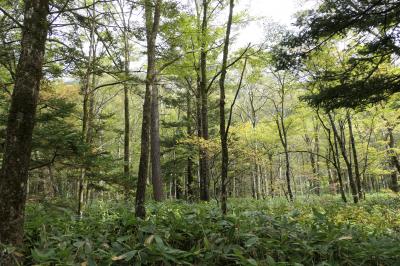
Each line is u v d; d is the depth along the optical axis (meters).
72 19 7.30
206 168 13.98
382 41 7.06
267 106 27.34
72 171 9.54
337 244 4.50
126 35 7.62
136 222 5.26
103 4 10.10
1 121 6.78
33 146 6.57
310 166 24.47
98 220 6.08
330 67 12.46
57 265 3.60
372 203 13.41
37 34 4.46
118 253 4.18
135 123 30.86
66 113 7.56
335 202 14.00
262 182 24.98
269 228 4.99
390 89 7.13
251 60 9.84
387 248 4.47
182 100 21.08
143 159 6.47
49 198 8.06
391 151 17.50
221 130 7.43
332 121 16.20
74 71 8.53
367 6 6.84
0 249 3.80
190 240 4.96
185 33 10.27
